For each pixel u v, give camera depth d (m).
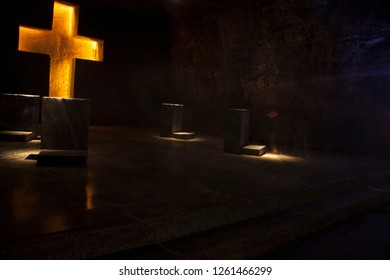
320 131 10.05
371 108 8.81
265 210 4.16
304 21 10.03
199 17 13.27
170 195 3.95
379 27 8.38
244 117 8.13
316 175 5.81
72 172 4.88
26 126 8.39
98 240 2.74
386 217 5.16
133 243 2.95
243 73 12.28
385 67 8.45
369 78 8.81
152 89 15.36
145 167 5.63
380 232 4.49
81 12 13.42
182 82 14.92
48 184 4.11
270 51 11.27
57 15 13.48
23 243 2.38
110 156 6.53
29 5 12.07
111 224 2.85
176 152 7.66
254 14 11.34
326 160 7.77
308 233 4.15
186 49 14.56
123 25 14.47
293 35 10.48
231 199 3.91
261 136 11.79
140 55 14.95
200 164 6.29
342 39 9.30
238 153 8.01
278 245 3.71
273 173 5.78
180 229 3.28
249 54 11.97
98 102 14.13
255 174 5.60
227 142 8.11
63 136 5.73
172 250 2.97
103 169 5.25
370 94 8.82
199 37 13.74
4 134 7.73
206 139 10.98
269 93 11.49
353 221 4.87
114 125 14.07
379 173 6.53
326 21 9.49
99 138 9.38
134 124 15.02
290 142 10.88
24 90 12.25
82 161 5.33
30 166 5.11
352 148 9.27
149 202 3.60
